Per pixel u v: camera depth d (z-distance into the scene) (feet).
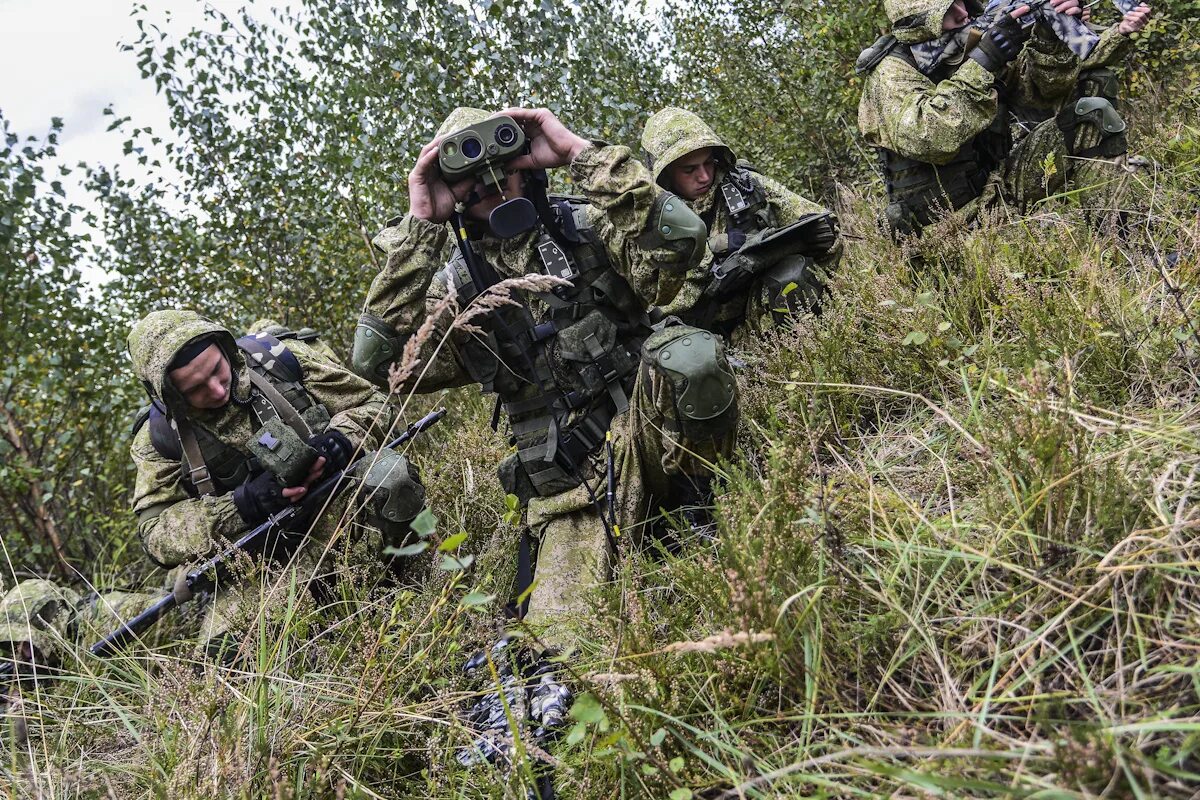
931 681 6.00
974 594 6.41
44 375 18.07
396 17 18.61
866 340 11.15
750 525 6.99
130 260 19.57
